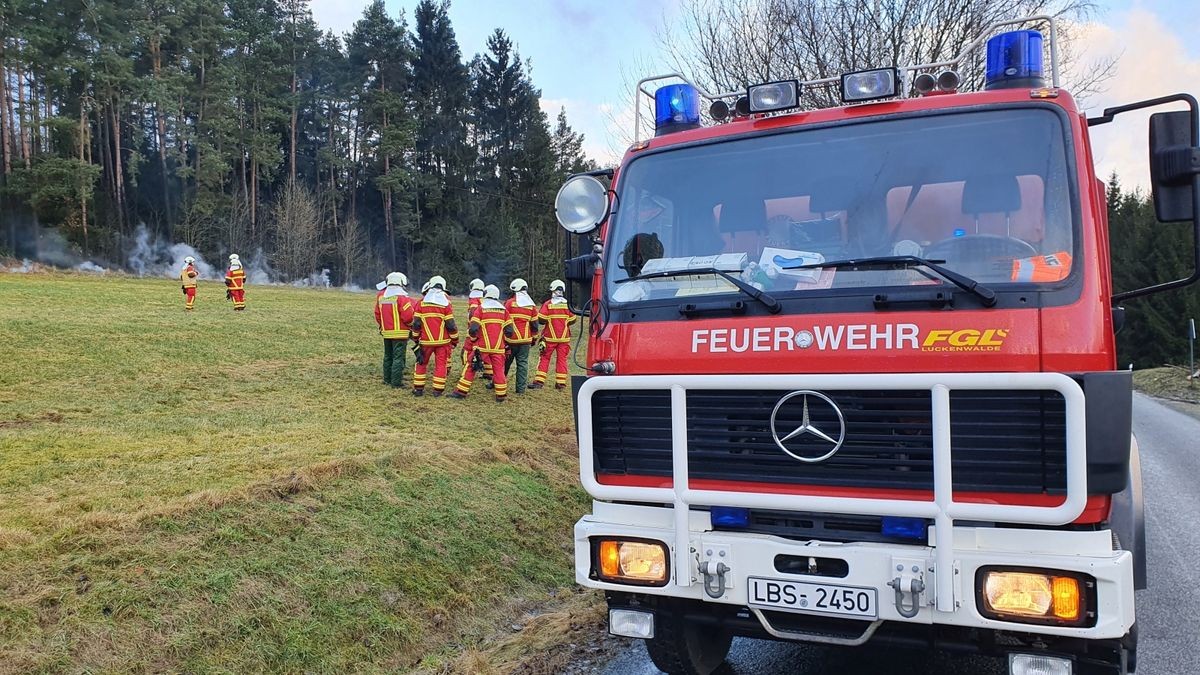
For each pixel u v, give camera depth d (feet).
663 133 14.19
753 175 12.59
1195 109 10.77
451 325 42.01
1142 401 72.79
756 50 42.45
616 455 11.86
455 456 27.66
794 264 11.48
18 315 61.11
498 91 233.55
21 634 13.70
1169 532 23.67
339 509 20.97
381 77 201.87
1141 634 15.78
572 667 15.21
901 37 39.50
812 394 10.41
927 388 9.76
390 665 16.03
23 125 156.04
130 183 186.80
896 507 9.86
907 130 11.82
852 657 14.97
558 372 48.70
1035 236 10.52
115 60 148.97
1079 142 10.73
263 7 198.18
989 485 9.66
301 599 16.74
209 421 31.94
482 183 227.61
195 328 61.16
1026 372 9.60
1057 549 9.40
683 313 11.72
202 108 177.99
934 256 11.02
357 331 67.87
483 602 19.39
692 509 11.29
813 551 10.15
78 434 28.43
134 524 17.85
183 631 14.84
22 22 141.28
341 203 213.46
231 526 18.61
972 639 10.32
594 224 13.00
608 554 11.51
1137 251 132.16
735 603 10.68
